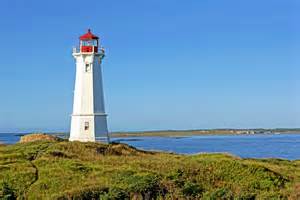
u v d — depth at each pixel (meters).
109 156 40.34
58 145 42.53
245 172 30.66
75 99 55.34
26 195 25.94
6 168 31.19
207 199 25.02
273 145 143.00
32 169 30.88
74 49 55.78
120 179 27.28
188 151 102.56
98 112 54.81
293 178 32.66
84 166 31.89
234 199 25.45
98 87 55.38
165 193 25.67
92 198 24.44
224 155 41.59
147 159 37.31
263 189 28.86
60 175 29.23
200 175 30.08
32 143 46.50
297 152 99.88
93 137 53.88
